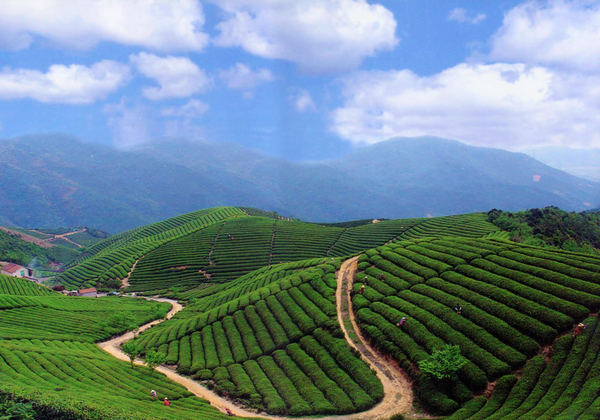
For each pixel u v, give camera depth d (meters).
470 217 162.25
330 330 61.59
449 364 44.72
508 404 39.59
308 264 97.62
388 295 66.00
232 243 185.88
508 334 48.06
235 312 79.94
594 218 134.38
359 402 45.81
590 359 40.69
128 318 99.12
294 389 52.12
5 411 37.50
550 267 57.62
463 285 61.06
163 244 196.00
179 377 62.59
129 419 37.59
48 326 89.56
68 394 42.53
